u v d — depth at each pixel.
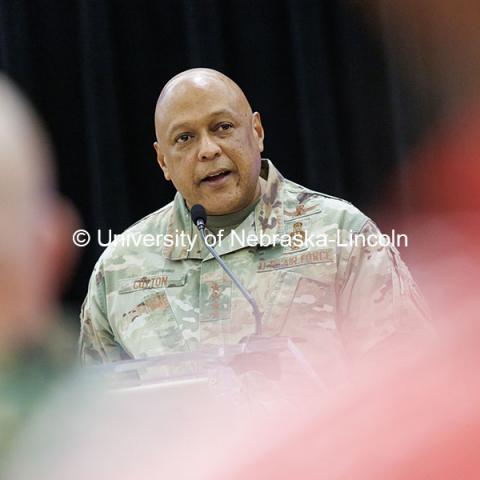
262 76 12.60
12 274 2.53
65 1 12.92
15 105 2.54
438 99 12.08
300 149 12.52
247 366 5.65
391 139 12.25
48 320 2.70
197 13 12.47
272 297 7.83
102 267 8.42
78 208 12.84
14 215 2.51
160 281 8.15
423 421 4.30
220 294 7.94
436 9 12.07
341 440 4.09
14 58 12.76
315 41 12.26
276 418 4.28
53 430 2.86
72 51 12.92
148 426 3.86
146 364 5.40
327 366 7.62
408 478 4.12
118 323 8.15
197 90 8.05
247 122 8.17
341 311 7.87
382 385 4.81
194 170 8.03
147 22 12.87
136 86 12.86
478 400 4.64
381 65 12.30
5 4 12.77
